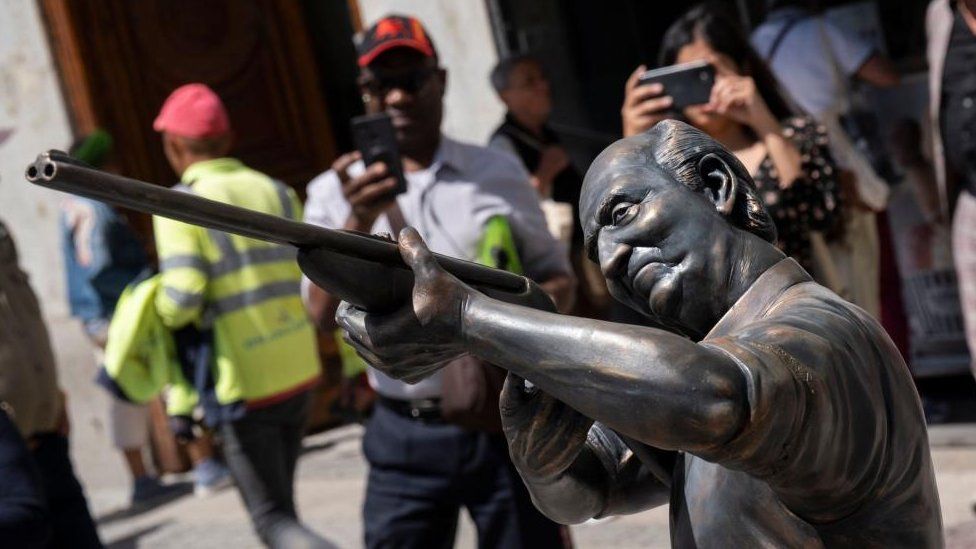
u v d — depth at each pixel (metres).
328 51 8.21
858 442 1.50
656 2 6.41
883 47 5.60
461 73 6.34
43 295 7.79
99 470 7.83
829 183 3.79
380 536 3.52
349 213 3.62
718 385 1.36
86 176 1.31
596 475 1.82
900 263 5.73
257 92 7.99
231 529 6.37
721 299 1.61
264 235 1.45
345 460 7.12
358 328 1.55
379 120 3.37
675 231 1.61
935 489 1.67
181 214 1.38
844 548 1.57
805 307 1.55
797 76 4.99
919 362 5.79
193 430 4.71
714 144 1.65
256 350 4.56
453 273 1.59
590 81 6.41
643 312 1.68
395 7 6.48
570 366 1.40
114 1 7.66
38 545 3.37
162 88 7.78
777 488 1.51
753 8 6.05
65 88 7.62
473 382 3.36
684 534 1.68
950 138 4.27
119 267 7.03
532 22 6.31
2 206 7.82
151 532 6.67
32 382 3.92
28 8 7.58
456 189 3.56
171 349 4.68
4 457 3.35
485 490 3.45
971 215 4.29
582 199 1.67
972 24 4.16
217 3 7.91
